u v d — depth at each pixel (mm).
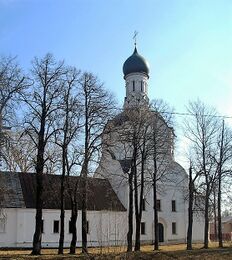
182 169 70562
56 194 53844
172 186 70062
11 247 53750
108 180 66875
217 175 53000
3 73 37312
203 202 58438
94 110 42750
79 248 53312
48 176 51938
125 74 75875
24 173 60062
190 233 51906
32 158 42000
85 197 43031
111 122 43750
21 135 39094
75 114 41594
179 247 54906
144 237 65812
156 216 51375
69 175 44188
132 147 53344
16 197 56094
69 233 58250
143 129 49125
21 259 35594
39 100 40438
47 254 40625
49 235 56938
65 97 41125
